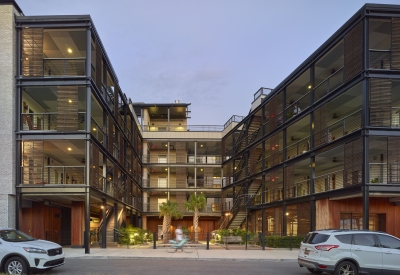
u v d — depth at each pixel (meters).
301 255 11.27
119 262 14.33
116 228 23.44
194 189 40.56
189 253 17.64
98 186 19.47
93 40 19.45
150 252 17.88
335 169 25.94
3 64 17.55
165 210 27.70
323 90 25.48
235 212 31.95
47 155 22.55
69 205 24.16
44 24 18.00
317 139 21.47
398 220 19.45
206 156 43.56
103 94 22.19
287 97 28.42
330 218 19.84
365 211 16.58
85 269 12.22
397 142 16.95
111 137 23.06
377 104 17.06
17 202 17.30
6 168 17.19
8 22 17.73
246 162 33.00
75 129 17.61
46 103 21.06
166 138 41.44
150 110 44.28
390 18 17.16
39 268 10.62
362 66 17.27
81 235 20.97
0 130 17.33
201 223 42.00
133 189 35.06
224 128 41.41
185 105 42.59
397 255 10.68
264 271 12.37
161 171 44.41
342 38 19.17
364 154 16.89
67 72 21.97
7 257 10.56
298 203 23.47
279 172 26.69
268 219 29.09
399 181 16.80
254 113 32.09
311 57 22.25
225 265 13.88
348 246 10.59
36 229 20.86
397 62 17.06
